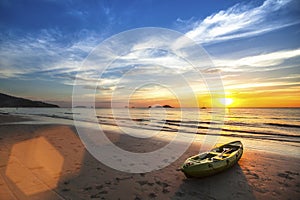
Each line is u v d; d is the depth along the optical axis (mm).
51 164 7273
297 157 8750
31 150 9109
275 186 5578
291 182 5855
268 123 25891
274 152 9977
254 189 5387
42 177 6027
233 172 6684
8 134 13367
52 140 11766
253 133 17641
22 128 16719
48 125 19828
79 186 5473
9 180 5711
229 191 5262
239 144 8992
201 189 5387
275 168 7137
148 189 5359
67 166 7113
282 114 45969
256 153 9570
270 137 15625
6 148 9297
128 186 5535
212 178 6141
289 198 4891
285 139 14688
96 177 6156
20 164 7125
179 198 4867
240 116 41188
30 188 5254
